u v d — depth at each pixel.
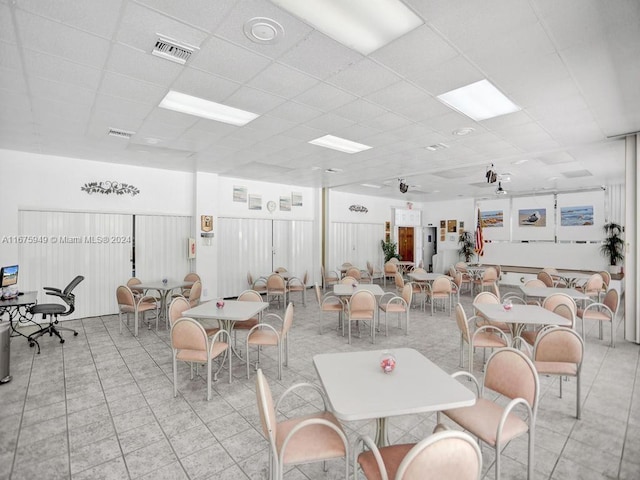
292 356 4.36
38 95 3.40
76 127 4.41
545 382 3.53
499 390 2.15
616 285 8.45
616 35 2.38
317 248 10.30
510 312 3.66
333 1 2.05
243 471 2.22
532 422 1.98
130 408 3.03
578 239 9.68
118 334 5.30
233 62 2.78
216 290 7.84
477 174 7.76
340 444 1.83
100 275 6.51
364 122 4.23
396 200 13.05
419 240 13.88
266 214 9.20
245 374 3.77
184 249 7.59
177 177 7.50
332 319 6.40
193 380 3.62
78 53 2.63
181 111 3.87
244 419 2.85
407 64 2.80
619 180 8.34
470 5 2.08
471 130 4.52
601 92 3.32
